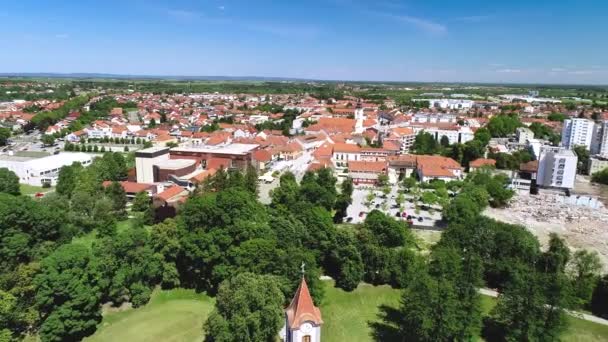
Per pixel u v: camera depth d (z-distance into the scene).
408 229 119.88
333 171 197.88
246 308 69.62
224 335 68.12
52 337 74.06
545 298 73.56
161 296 94.38
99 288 82.38
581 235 143.25
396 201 162.62
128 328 82.19
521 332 74.94
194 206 99.00
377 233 108.19
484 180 174.25
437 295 73.00
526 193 189.25
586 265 94.00
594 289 92.56
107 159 182.25
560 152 197.75
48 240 105.31
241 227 93.19
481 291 98.75
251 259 87.81
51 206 117.06
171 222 98.56
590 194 189.12
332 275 103.94
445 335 72.00
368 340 79.75
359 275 97.25
